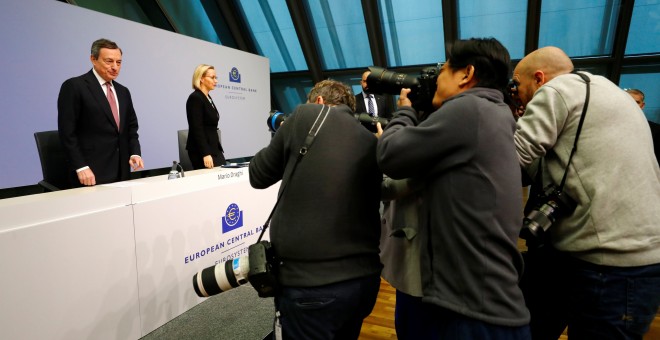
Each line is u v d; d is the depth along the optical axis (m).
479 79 0.84
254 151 5.83
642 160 0.90
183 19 5.19
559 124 0.94
